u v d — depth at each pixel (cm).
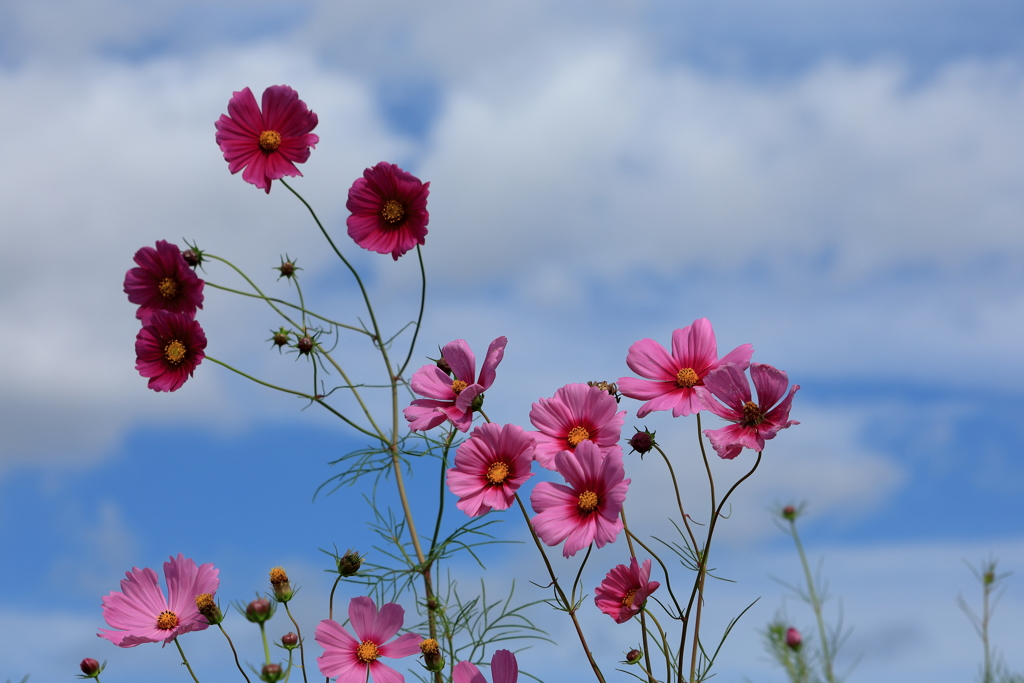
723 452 151
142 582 158
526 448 155
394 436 170
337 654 158
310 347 170
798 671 169
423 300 169
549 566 156
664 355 159
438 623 166
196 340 165
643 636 157
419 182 167
